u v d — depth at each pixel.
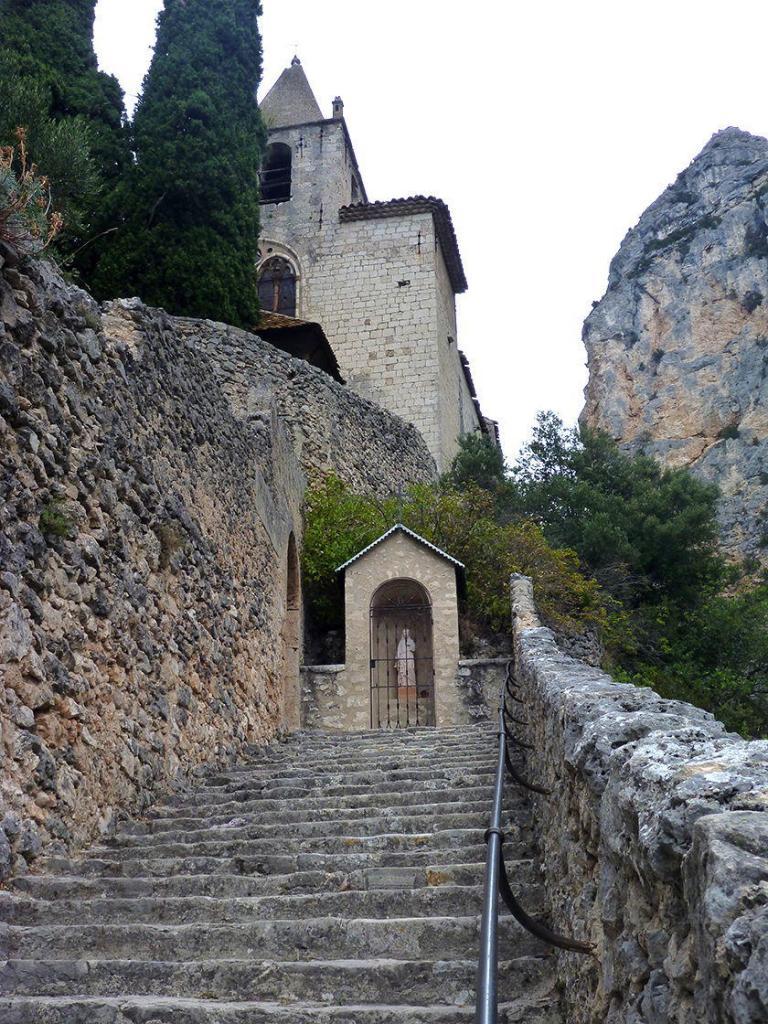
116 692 7.19
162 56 22.69
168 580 8.71
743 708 20.14
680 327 62.03
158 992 4.39
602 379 63.22
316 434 19.59
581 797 3.49
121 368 8.08
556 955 4.19
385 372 30.45
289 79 39.00
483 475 26.25
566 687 4.87
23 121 11.32
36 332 6.61
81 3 20.05
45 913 5.11
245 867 5.85
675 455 56.78
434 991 4.23
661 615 22.62
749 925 1.55
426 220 31.97
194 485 9.88
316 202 33.00
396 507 18.47
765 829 1.74
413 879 5.45
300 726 14.84
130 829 6.86
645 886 2.28
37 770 5.82
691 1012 1.88
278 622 13.51
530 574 18.25
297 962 4.46
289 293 32.28
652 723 3.09
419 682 15.93
